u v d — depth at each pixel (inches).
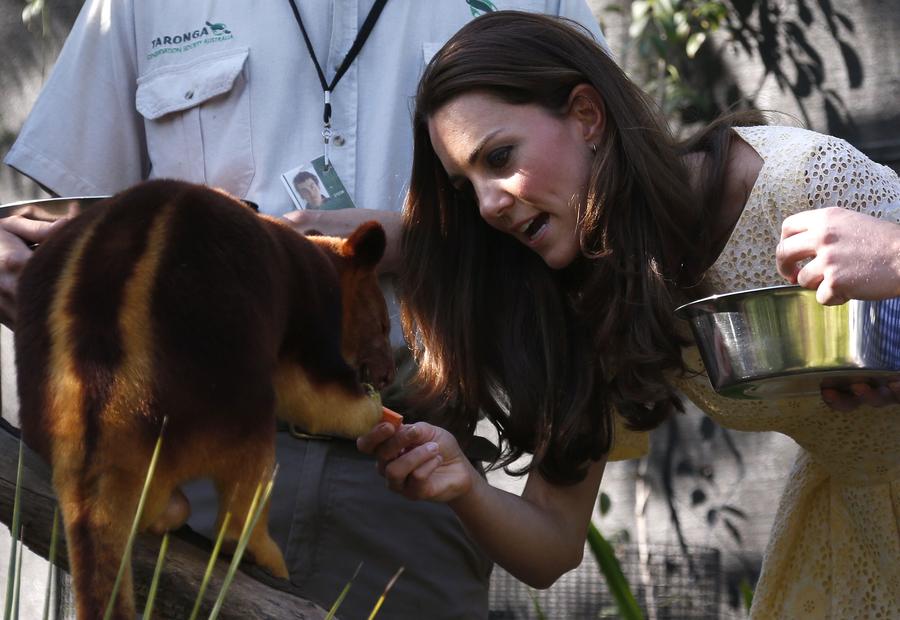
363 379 149.6
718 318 121.0
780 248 115.0
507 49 129.9
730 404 145.7
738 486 282.8
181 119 167.5
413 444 131.9
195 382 108.9
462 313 145.8
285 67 167.5
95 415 105.9
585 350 142.1
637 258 132.0
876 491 139.2
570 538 150.7
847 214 112.2
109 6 174.1
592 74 131.2
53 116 173.3
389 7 169.5
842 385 125.6
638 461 289.0
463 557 158.9
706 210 132.1
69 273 112.0
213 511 151.3
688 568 282.0
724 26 291.4
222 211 119.0
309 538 150.9
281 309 122.6
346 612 151.3
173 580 111.3
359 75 168.1
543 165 130.3
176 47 169.2
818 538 146.8
